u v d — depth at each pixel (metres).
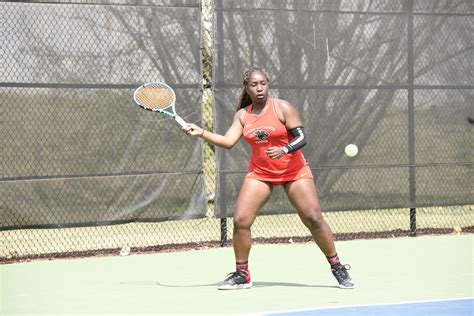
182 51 14.38
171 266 12.80
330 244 10.29
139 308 9.26
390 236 16.05
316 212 10.12
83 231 16.83
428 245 14.78
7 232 16.77
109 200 14.05
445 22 15.92
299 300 9.56
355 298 9.65
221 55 14.63
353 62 15.38
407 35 15.70
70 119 13.81
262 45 14.86
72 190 13.85
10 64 13.50
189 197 14.47
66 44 13.77
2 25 13.46
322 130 15.23
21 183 13.59
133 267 12.73
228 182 14.77
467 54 16.09
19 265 13.05
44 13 13.66
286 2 14.97
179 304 9.46
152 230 16.86
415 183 15.85
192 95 14.43
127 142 14.12
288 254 13.99
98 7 13.92
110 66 14.00
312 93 15.16
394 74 15.62
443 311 8.70
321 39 15.18
